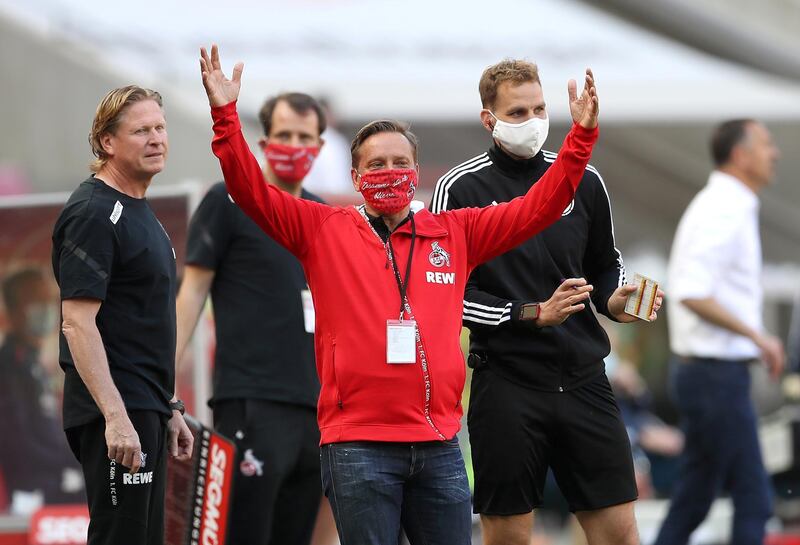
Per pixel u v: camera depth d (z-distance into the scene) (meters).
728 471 25.33
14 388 23.72
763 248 67.81
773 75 49.75
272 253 20.73
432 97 57.03
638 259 63.53
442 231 16.39
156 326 16.72
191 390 22.66
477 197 18.27
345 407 15.77
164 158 16.86
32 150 38.53
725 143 25.84
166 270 16.83
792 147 67.62
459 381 16.03
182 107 37.12
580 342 18.20
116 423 15.79
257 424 20.53
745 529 25.14
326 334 15.95
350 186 38.03
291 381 20.66
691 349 25.41
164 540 17.53
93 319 16.08
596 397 18.27
